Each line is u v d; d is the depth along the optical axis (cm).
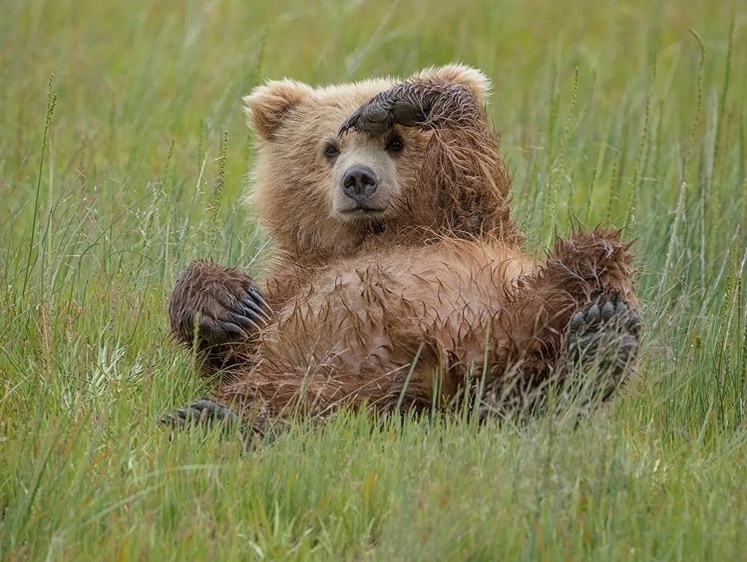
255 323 1055
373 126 1155
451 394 928
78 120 1852
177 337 1082
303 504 800
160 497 802
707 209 1419
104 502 789
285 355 990
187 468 800
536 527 711
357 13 2645
